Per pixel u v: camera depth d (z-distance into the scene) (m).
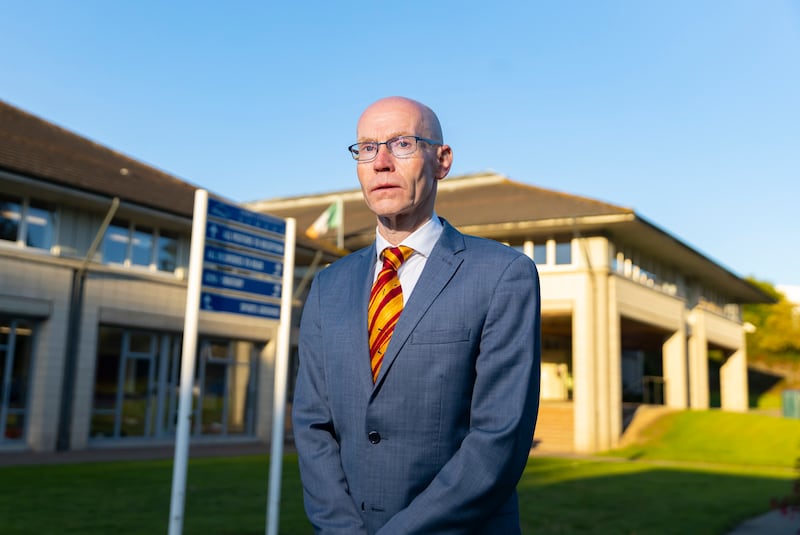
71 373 17.56
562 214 23.17
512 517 1.86
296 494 10.11
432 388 1.76
